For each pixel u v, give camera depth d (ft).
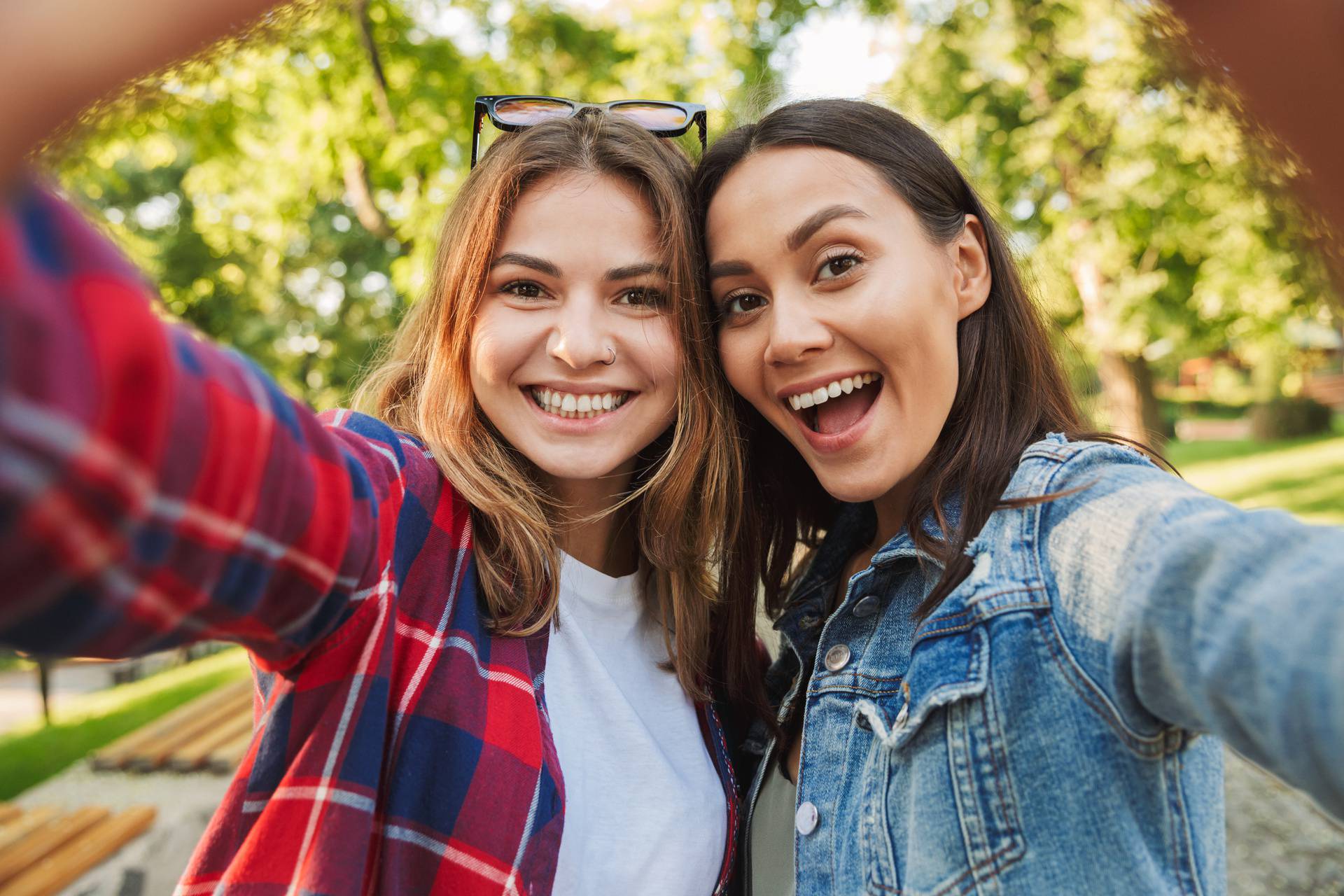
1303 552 2.47
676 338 4.72
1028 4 28.45
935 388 4.26
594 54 26.55
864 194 4.18
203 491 2.10
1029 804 3.26
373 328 44.11
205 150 19.29
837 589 5.09
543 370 4.51
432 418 4.53
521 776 3.76
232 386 2.28
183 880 3.26
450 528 4.18
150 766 12.75
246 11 1.48
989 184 29.04
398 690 3.65
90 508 1.69
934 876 3.41
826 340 4.19
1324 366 74.28
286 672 3.21
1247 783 12.34
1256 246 27.61
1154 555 2.89
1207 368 96.37
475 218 4.57
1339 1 1.27
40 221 1.63
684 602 5.00
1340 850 10.41
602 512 4.84
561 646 4.62
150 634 2.11
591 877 4.24
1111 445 3.74
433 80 20.11
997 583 3.50
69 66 1.38
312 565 2.62
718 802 4.70
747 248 4.35
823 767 4.14
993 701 3.37
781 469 5.62
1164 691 2.83
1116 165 27.20
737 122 5.60
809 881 4.00
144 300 1.81
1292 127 1.35
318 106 19.36
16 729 23.16
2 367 1.51
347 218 43.55
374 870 3.44
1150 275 32.91
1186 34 1.44
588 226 4.47
